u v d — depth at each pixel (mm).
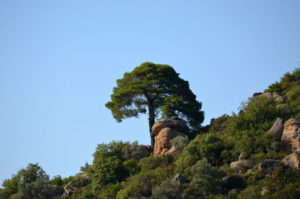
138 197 84562
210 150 93312
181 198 77438
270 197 69438
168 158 103625
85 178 113250
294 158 78000
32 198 106062
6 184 117688
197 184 79625
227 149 92625
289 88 112500
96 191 101125
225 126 113500
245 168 83000
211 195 77062
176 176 84250
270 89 117062
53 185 115375
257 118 95750
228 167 86812
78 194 103500
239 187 79125
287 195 68438
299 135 83625
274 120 93438
